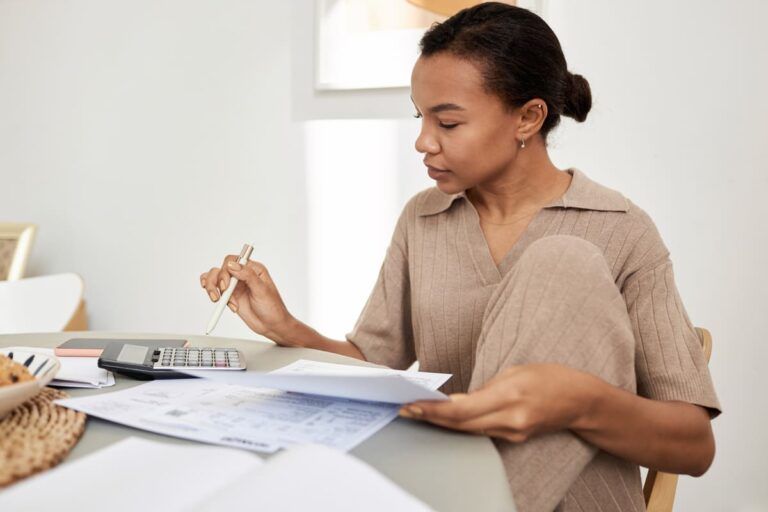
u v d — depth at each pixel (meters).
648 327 0.80
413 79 0.86
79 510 0.33
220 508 0.30
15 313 1.64
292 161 1.90
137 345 0.77
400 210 1.80
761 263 1.50
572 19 1.60
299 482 0.33
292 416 0.57
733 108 1.50
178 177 2.03
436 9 1.70
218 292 0.94
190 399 0.60
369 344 1.08
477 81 0.82
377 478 0.35
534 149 0.92
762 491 1.52
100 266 2.16
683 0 1.52
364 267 1.85
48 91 2.18
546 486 0.58
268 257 1.95
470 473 0.47
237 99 1.94
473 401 0.51
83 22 2.11
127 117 2.08
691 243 1.55
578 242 0.64
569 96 0.92
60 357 0.78
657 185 1.57
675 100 1.54
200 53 1.98
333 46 1.80
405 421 0.57
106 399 0.59
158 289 2.09
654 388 0.77
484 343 0.62
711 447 0.71
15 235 1.93
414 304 1.00
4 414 0.49
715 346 1.54
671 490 0.83
